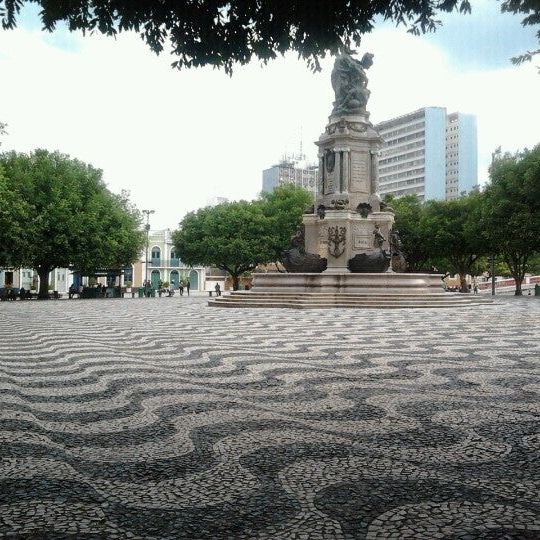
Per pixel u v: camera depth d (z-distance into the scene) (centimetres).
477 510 315
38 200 3778
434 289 2650
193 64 723
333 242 2764
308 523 300
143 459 405
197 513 313
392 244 2866
